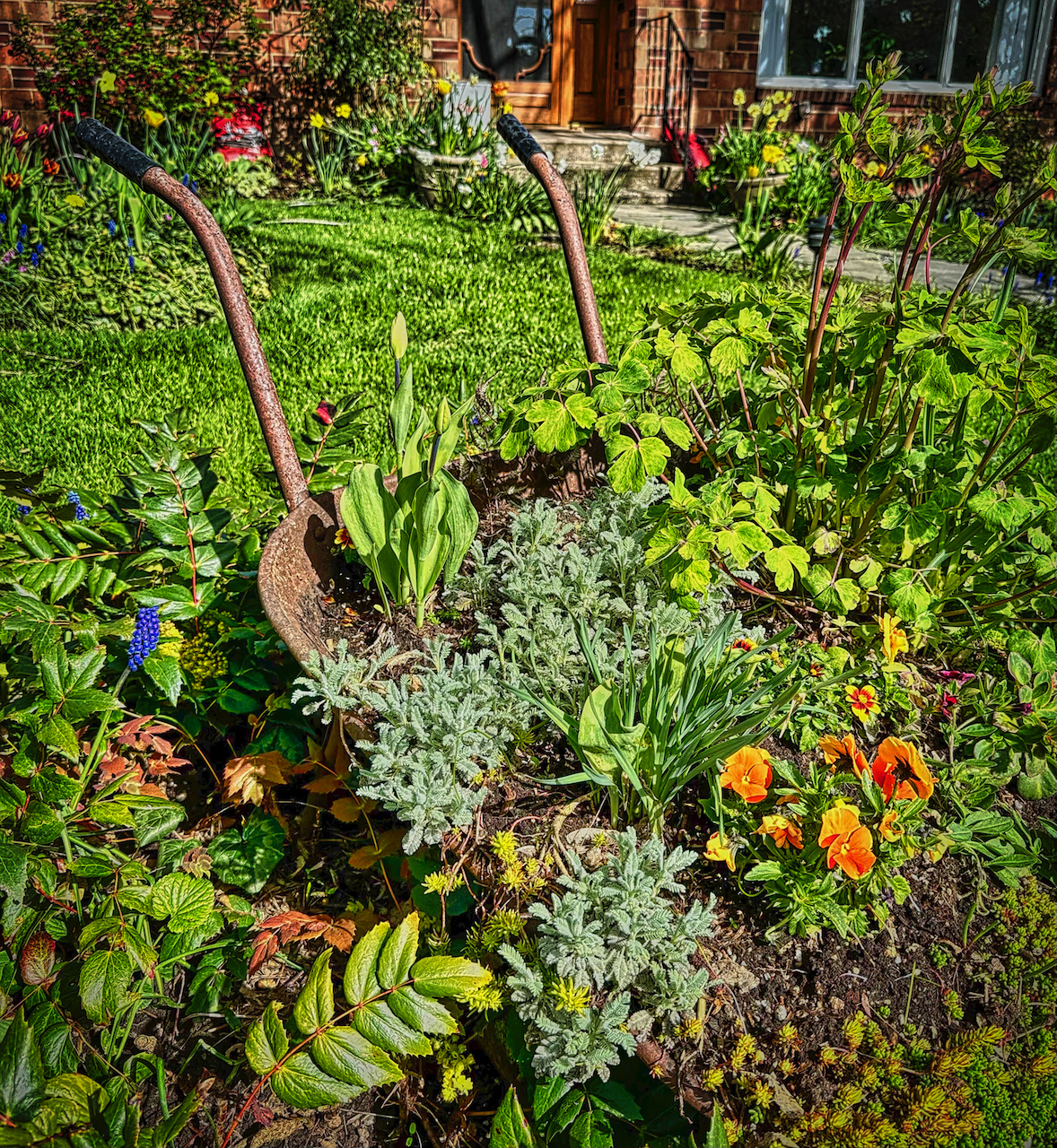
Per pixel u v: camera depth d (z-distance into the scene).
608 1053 1.17
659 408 2.23
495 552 1.87
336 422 2.27
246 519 2.47
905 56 9.93
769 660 1.70
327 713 1.50
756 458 1.81
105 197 5.63
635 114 9.47
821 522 1.94
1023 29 9.80
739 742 1.33
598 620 1.76
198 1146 1.35
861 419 1.81
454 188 7.85
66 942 1.60
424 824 1.37
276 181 8.53
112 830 1.70
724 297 1.98
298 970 1.57
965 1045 1.26
